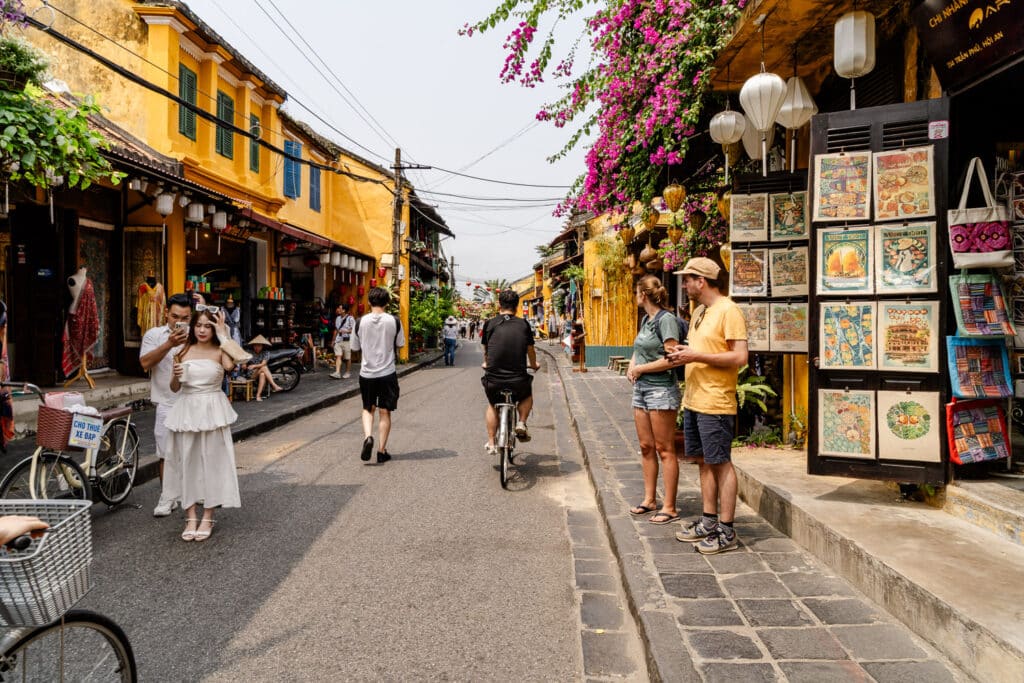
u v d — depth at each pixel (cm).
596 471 672
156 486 664
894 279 425
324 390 1439
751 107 503
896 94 509
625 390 1430
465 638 349
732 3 576
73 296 1037
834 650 296
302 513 570
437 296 3266
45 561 201
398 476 703
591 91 757
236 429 920
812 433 442
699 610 341
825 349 439
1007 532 366
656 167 750
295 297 2223
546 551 480
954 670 277
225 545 490
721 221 846
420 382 1775
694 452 449
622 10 675
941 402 415
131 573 436
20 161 554
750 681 270
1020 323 419
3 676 218
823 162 439
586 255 2281
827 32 519
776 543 441
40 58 568
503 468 655
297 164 1950
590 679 306
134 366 1231
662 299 505
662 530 478
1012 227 415
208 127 1419
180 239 1272
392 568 446
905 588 317
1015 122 432
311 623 365
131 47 1288
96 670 246
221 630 356
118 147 1061
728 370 423
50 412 499
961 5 385
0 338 724
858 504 443
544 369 2206
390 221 2531
